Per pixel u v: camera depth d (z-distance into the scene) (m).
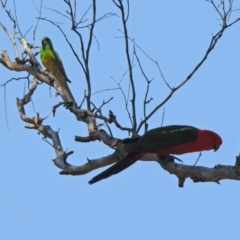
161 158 14.10
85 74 14.88
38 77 17.39
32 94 17.19
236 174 11.54
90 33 14.50
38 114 16.25
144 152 13.62
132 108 13.92
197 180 12.17
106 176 13.38
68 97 16.81
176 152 14.20
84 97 15.41
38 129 16.02
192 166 12.25
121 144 13.69
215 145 14.24
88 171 14.60
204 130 14.28
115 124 14.12
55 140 15.45
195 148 14.20
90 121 15.00
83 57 14.77
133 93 13.84
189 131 14.14
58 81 17.34
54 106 16.14
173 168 12.54
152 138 13.80
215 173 11.82
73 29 14.56
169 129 14.16
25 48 17.81
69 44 14.73
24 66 17.47
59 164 14.84
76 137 14.88
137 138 13.80
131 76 13.78
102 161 14.22
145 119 13.91
